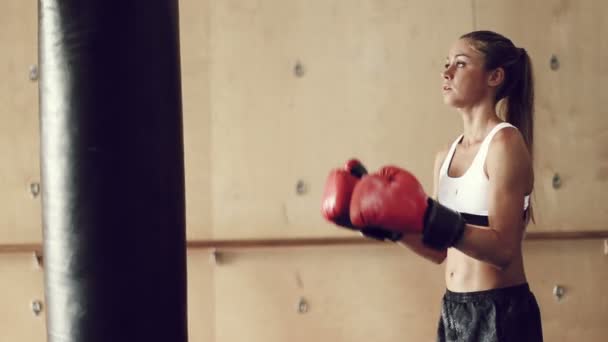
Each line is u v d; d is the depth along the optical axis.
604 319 3.94
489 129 2.28
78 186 1.80
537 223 3.91
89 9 1.80
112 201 1.79
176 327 1.90
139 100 1.82
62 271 1.81
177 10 1.96
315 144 3.82
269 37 3.82
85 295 1.79
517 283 2.23
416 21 3.87
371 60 3.85
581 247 3.93
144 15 1.84
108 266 1.79
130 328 1.80
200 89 3.79
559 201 3.93
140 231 1.82
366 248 3.80
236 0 3.82
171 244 1.88
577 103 3.95
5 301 3.71
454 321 2.26
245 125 3.79
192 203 3.76
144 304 1.82
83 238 1.79
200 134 3.78
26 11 3.78
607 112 3.95
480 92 2.30
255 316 3.75
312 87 3.83
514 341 2.17
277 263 3.77
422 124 3.86
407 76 3.86
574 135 3.95
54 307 1.83
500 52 2.30
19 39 3.77
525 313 2.20
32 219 3.75
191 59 3.79
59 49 1.82
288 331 3.76
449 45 3.88
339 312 3.79
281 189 3.79
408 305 3.82
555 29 3.94
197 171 3.77
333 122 3.83
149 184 1.83
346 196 2.09
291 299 3.77
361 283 3.80
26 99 3.77
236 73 3.80
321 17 3.84
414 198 1.95
